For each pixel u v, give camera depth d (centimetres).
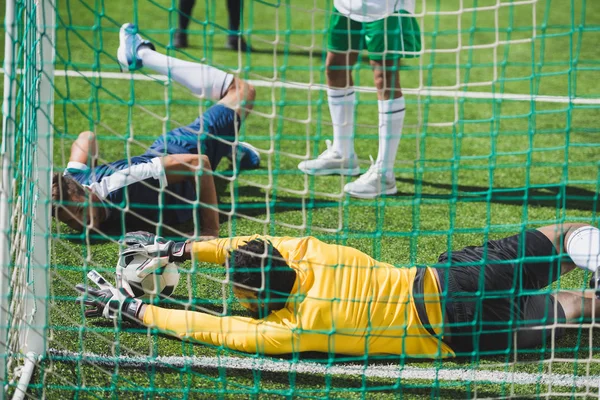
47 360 1041
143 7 3055
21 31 949
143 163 1352
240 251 1027
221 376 1029
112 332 1114
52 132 983
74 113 2014
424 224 1509
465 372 1057
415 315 1034
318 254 1060
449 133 2036
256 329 1011
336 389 1016
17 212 1015
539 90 2383
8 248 893
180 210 1431
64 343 1082
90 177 1374
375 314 1025
